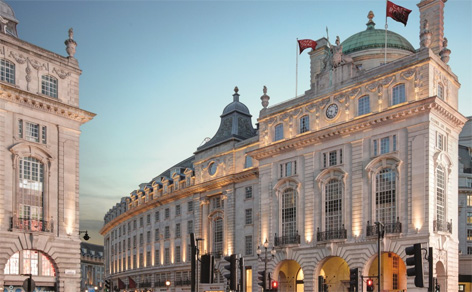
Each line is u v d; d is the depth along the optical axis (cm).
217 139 7012
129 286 8850
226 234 6469
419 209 4288
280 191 5488
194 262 2411
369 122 4706
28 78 4328
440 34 5253
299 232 5194
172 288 7556
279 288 5547
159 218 8250
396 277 4966
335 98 5119
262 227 5619
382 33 5862
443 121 4559
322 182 5078
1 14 4709
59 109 4472
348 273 5294
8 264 4038
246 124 7000
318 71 6031
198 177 7138
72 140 4600
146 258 8531
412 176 4381
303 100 5472
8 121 4144
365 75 4919
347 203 4819
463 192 7794
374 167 4666
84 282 15638
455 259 4541
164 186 8200
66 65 4666
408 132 4472
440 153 4422
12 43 4253
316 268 4956
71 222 4475
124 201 10275
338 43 5281
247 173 6197
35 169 4319
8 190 4062
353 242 4672
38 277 4181
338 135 4997
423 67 4478
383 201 4572
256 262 5903
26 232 4103
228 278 2612
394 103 4650
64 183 4475
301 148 5347
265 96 5969
